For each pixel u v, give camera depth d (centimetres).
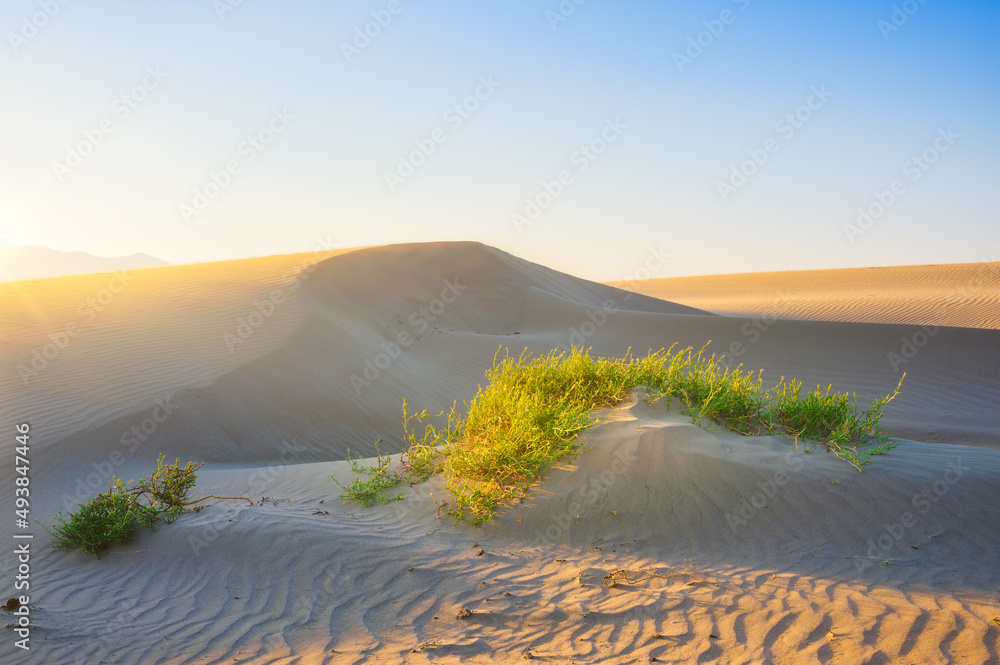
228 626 482
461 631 452
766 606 456
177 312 1764
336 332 1905
